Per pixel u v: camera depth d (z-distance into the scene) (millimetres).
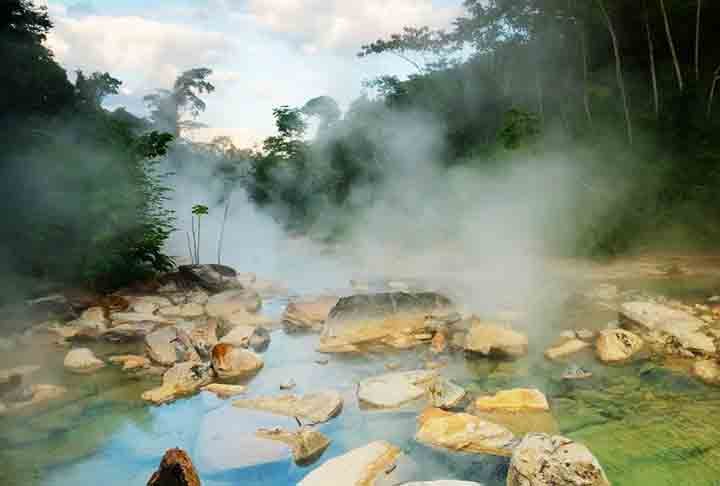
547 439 3301
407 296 7492
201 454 3973
